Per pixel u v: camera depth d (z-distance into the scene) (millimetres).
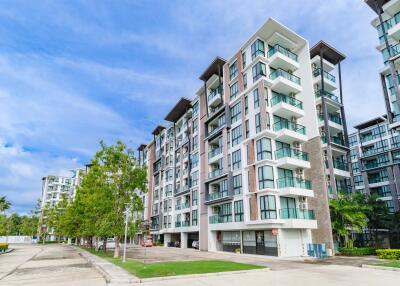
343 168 33562
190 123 50562
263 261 21578
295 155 29766
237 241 32406
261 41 33406
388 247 30875
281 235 26672
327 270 15867
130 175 25516
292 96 33094
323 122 34188
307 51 33156
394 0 27234
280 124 30047
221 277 13234
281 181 28266
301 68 33500
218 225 34344
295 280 12383
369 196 32469
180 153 52000
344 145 34281
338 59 37250
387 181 43219
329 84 36031
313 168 29656
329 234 26812
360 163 46781
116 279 12289
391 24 27219
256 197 29031
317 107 35250
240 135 33438
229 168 34531
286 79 31188
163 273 13641
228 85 37531
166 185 55531
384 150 44156
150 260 21953
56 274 15695
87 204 29734
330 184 31312
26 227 84375
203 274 13523
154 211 59625
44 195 106812
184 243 45000
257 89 31859
